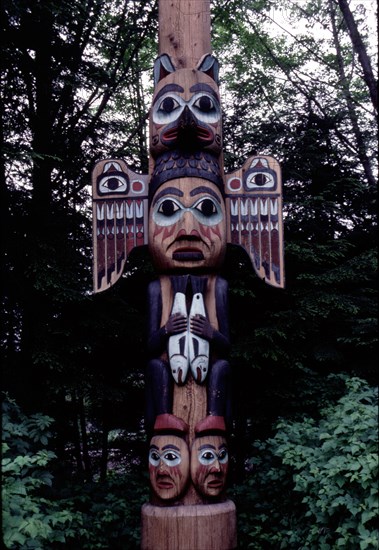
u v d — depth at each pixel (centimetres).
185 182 489
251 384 830
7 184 765
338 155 955
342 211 895
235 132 969
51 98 847
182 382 459
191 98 507
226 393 468
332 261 855
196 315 471
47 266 683
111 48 937
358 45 935
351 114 971
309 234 889
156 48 1184
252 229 511
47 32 797
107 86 877
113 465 1052
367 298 824
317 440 553
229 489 675
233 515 447
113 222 510
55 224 755
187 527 427
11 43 759
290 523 568
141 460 916
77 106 889
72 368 714
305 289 827
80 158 871
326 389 759
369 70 920
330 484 469
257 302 838
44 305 727
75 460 947
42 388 720
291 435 567
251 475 723
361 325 777
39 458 457
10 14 702
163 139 503
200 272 489
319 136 949
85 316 730
